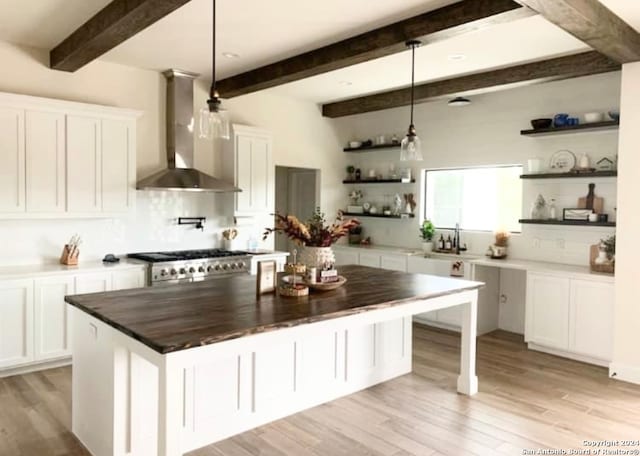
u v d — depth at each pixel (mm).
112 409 2592
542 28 3754
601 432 3184
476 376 4156
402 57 4547
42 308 4121
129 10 3129
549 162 5301
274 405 3303
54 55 4422
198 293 3143
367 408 3537
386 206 6977
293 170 7730
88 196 4570
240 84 5266
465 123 6078
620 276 4145
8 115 4105
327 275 3322
